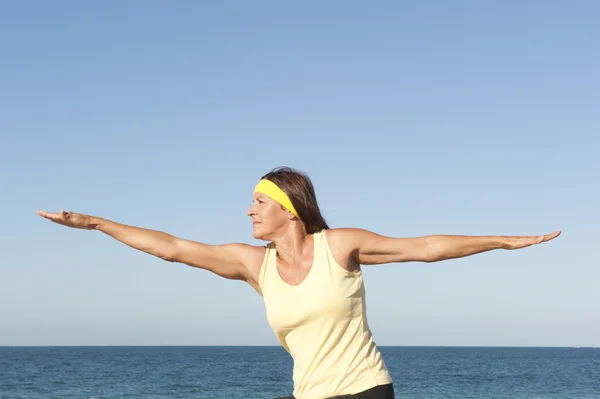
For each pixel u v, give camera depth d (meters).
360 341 3.57
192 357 118.12
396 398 41.81
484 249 3.48
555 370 75.62
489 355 154.38
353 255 3.57
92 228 3.80
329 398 3.50
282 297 3.57
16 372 65.62
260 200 3.63
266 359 107.81
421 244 3.51
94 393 44.50
